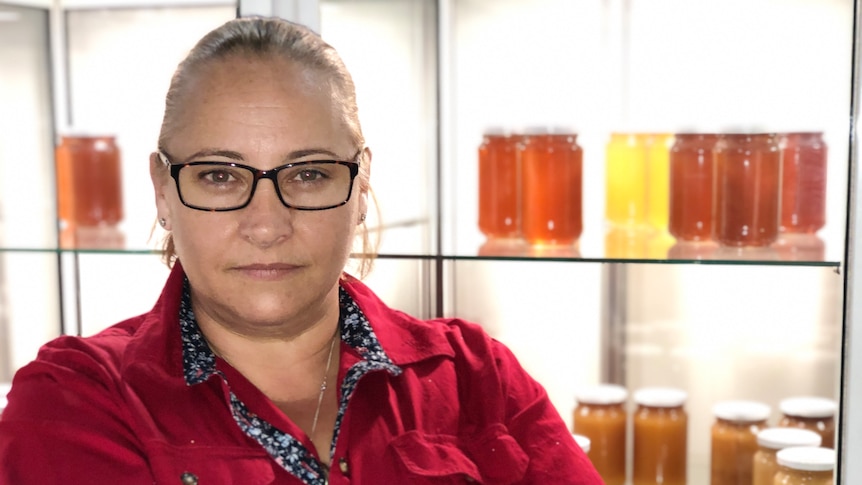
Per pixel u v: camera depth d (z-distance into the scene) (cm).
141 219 151
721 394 150
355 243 109
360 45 121
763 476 121
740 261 105
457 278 152
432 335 94
